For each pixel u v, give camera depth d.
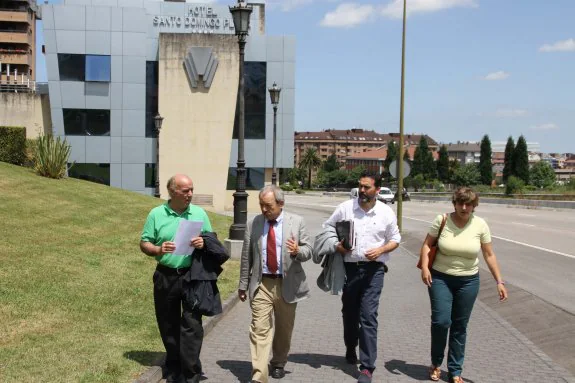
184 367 5.78
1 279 8.91
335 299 11.11
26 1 92.12
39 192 20.95
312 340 8.02
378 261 6.46
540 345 8.16
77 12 41.44
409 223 32.78
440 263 6.32
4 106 42.12
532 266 15.56
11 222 14.59
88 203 21.36
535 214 40.19
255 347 5.98
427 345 7.91
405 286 12.90
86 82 41.75
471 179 125.94
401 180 25.66
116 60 41.88
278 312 6.23
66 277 9.84
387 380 6.35
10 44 93.69
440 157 149.25
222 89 41.09
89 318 7.74
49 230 14.61
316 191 117.56
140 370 5.91
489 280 13.22
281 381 6.25
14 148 28.61
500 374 6.61
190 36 40.81
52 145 26.14
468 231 6.27
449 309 6.25
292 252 6.00
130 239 15.52
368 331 6.25
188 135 41.16
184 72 40.88
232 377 6.27
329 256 6.49
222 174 41.31
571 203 45.75
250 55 41.88
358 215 6.50
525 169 123.81
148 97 42.59
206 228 6.00
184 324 5.78
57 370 5.69
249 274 6.26
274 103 32.88
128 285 10.04
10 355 6.01
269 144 42.50
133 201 24.55
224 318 9.07
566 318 9.06
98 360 6.10
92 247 13.34
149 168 42.69
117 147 42.16
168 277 5.82
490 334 8.55
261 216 6.23
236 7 14.94
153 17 42.56
